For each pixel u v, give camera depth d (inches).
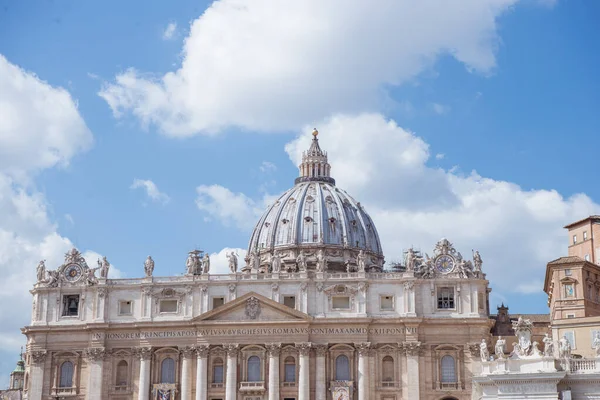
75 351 5782.5
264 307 5615.2
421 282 5654.5
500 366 3469.5
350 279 5634.8
